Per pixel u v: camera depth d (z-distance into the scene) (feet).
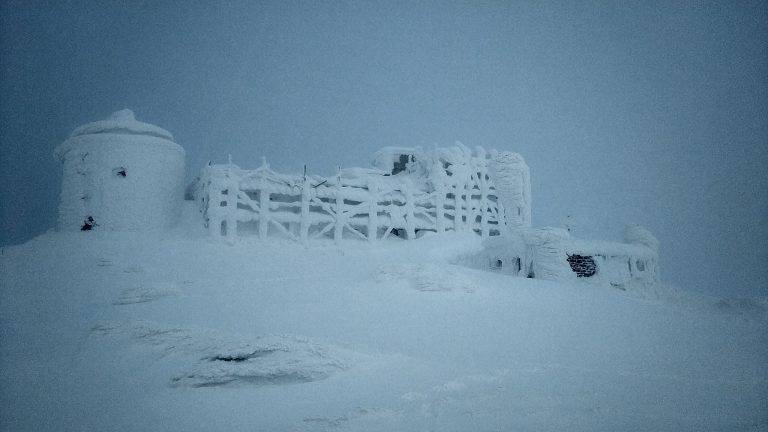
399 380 29.99
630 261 91.20
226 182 95.40
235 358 32.91
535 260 83.05
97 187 95.35
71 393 30.66
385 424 23.20
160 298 58.18
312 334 40.73
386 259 94.27
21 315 54.65
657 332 45.03
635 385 29.17
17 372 35.12
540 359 35.06
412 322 45.55
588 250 85.10
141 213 97.19
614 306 56.54
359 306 51.72
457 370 31.94
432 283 60.34
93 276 71.87
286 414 25.48
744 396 27.32
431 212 121.60
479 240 108.27
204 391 29.45
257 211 99.04
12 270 72.33
